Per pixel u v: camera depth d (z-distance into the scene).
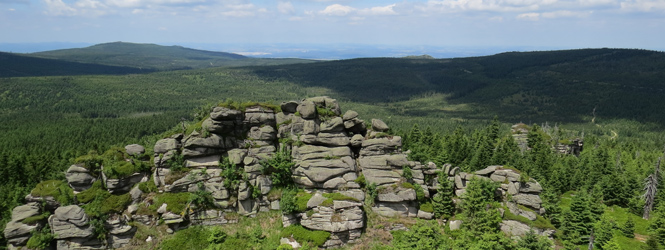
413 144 91.75
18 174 79.94
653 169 100.00
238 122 56.09
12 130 163.25
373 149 55.69
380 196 51.59
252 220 51.66
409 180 54.19
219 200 51.41
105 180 50.78
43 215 46.88
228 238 49.00
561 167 94.75
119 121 191.62
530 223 51.00
